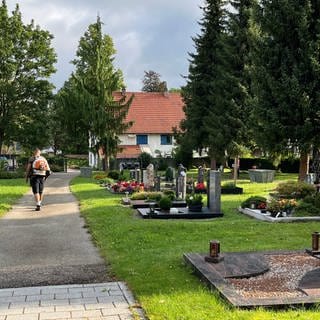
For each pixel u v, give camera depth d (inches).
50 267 331.6
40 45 1892.2
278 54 850.8
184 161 1845.5
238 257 318.0
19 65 1888.5
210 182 634.2
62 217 587.8
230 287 251.0
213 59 1453.0
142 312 229.0
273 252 340.2
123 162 2095.2
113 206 684.7
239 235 440.8
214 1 1455.5
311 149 860.0
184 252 354.9
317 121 816.3
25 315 226.8
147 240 417.4
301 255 332.8
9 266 337.4
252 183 1229.7
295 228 480.7
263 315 213.0
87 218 566.6
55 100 1948.8
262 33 890.1
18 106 1876.2
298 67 829.2
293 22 837.8
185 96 1510.8
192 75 1476.4
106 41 1672.0
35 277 303.3
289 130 831.7
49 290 266.8
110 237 437.4
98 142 1624.0
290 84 814.5
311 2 832.9
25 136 1899.6
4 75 1852.9
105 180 1206.9
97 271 316.8
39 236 455.8
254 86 871.1
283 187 682.8
